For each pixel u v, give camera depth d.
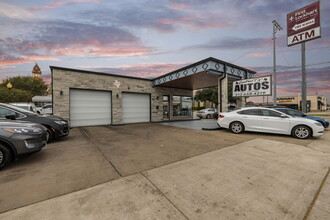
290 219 1.76
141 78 12.13
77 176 2.83
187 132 7.66
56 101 8.76
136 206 1.97
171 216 1.80
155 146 4.95
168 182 2.61
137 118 12.12
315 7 10.59
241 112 7.32
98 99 10.34
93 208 1.93
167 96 13.94
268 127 6.59
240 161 3.60
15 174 2.91
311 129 5.88
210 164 3.41
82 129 8.74
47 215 1.80
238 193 2.28
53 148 4.70
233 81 9.37
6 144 3.25
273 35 14.84
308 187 2.46
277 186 2.48
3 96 19.89
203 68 8.08
